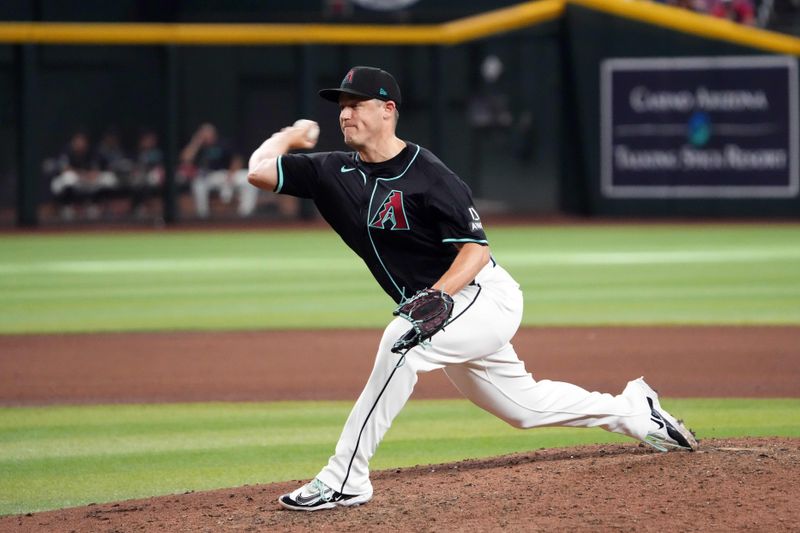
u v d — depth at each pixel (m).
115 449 20.91
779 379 26.89
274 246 63.66
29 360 30.64
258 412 24.12
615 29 75.62
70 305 41.56
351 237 15.74
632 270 50.72
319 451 20.64
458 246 15.02
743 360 29.36
